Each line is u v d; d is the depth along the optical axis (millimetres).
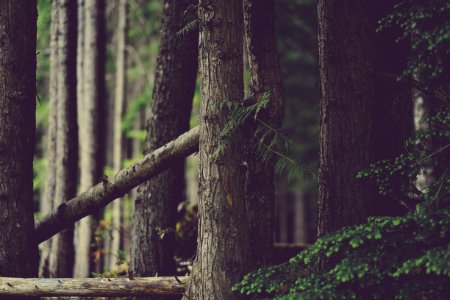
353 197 5945
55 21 10289
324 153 6078
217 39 5676
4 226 6344
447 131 5281
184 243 8633
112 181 6609
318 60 6508
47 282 6062
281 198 25016
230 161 5648
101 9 11211
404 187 5652
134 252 7812
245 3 5930
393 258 4809
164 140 7773
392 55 6504
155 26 16672
